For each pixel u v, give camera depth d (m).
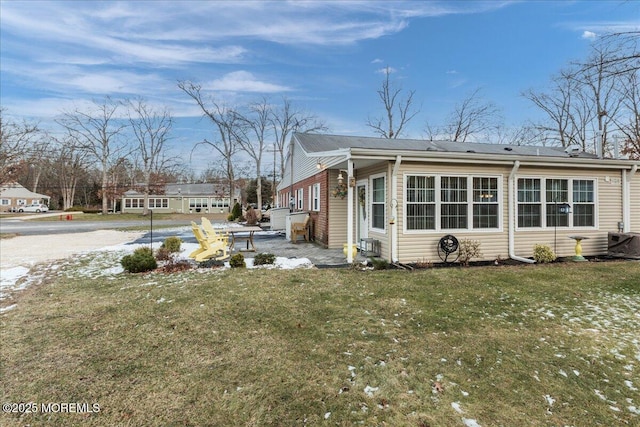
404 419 2.38
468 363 3.14
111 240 13.80
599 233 8.99
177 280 6.15
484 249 8.23
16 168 19.41
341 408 2.49
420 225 7.92
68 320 4.22
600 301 4.93
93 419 2.36
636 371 3.05
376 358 3.22
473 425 2.33
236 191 43.00
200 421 2.35
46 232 17.59
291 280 6.11
